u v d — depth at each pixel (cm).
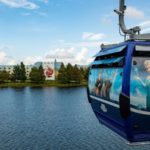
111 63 612
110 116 640
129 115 545
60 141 5275
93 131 6072
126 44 571
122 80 542
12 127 6644
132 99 539
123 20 605
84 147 4850
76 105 10350
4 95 14500
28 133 5978
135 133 566
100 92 669
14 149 4762
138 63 545
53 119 7581
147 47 550
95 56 730
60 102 11331
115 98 577
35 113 8650
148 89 541
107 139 5366
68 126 6638
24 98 13000
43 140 5362
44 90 17500
